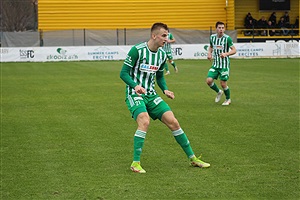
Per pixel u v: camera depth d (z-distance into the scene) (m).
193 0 103.62
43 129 26.25
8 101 36.62
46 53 82.25
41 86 46.19
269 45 84.25
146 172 17.94
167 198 15.12
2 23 131.25
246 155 20.19
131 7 103.31
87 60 83.00
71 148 21.91
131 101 18.39
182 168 18.44
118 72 60.34
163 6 103.56
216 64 33.91
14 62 80.69
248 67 65.50
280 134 24.19
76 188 16.19
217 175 17.42
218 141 22.84
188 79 51.50
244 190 15.77
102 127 26.56
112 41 91.06
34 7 128.50
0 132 25.59
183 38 90.31
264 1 102.88
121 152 21.08
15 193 15.80
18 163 19.47
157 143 22.64
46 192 15.84
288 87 43.22
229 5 102.06
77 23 102.75
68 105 34.44
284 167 18.34
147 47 18.28
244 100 35.72
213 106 33.22
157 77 19.19
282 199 14.94
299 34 98.25
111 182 16.77
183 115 29.86
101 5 102.81
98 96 38.78
